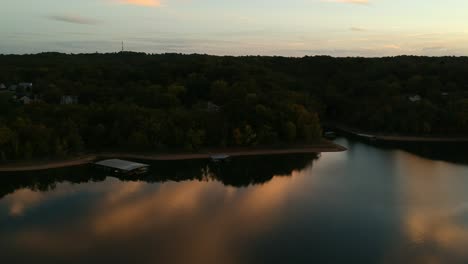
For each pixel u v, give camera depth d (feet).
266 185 328.70
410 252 211.20
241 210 268.41
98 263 196.75
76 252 207.62
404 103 582.76
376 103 605.73
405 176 355.56
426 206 278.26
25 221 246.88
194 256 204.23
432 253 210.59
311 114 491.31
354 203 283.18
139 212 263.70
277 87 616.80
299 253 208.85
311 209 270.67
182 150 425.28
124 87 582.76
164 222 246.68
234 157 420.36
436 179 345.92
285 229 237.66
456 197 297.53
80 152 406.00
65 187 318.45
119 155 409.90
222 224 244.22
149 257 202.90
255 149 444.14
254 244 218.59
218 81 588.50
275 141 456.45
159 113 451.94
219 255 205.67
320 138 495.00
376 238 226.79
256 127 457.27
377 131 561.84
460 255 208.54
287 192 309.22
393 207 275.59
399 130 553.23
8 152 368.48
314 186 325.21
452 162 409.08
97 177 349.00
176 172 369.09
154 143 418.92
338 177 352.28
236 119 460.14
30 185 323.78
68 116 432.25
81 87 574.56
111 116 442.91
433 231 237.04
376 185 327.47
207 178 351.67
